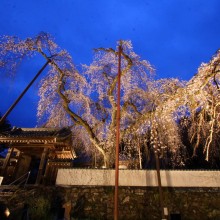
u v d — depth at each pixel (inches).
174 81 536.1
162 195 512.7
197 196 524.1
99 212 514.0
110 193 536.1
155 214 508.1
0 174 650.2
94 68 662.5
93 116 671.1
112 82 660.7
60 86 625.0
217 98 399.2
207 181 538.3
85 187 543.5
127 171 560.7
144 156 784.9
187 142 788.6
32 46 591.5
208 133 560.7
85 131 712.4
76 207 515.8
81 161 919.7
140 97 625.9
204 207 510.9
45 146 687.1
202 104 413.7
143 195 530.9
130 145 678.5
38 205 486.6
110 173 559.8
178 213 506.0
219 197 519.5
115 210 356.5
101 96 665.6
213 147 620.7
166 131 563.5
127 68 609.6
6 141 684.7
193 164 804.6
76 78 641.0
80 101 654.5
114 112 622.8
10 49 560.1
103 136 666.2
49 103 632.4
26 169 740.0
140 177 552.1
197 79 389.1
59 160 778.2
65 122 673.6
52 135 696.4
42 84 625.9
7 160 674.8
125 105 626.8
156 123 523.8
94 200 528.4
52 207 506.9
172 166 773.3
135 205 520.1
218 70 367.9
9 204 491.2
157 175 526.3
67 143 690.8
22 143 698.2
